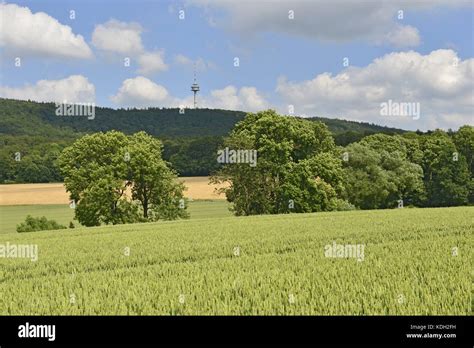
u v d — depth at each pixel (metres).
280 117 66.25
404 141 93.38
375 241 22.84
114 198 59.62
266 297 11.74
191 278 14.25
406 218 35.06
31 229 54.97
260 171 64.75
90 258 20.84
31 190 88.56
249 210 64.94
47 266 19.23
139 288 13.12
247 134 65.25
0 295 13.49
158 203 63.44
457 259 16.17
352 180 74.06
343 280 12.91
